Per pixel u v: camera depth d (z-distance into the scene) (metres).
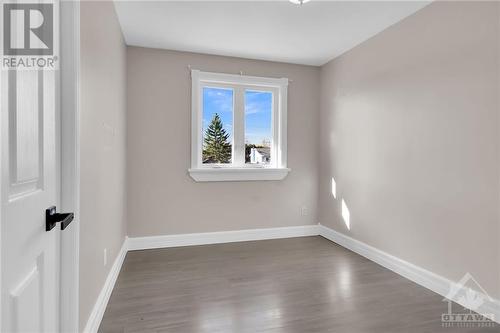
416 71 2.47
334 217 3.64
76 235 1.27
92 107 1.63
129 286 2.35
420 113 2.44
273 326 1.81
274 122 3.81
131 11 2.48
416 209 2.48
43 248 0.97
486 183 1.95
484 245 1.96
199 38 3.04
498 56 1.87
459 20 2.11
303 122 3.87
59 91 1.22
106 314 1.93
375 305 2.08
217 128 3.61
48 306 1.03
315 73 3.91
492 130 1.91
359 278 2.54
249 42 3.14
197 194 3.48
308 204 3.92
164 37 3.02
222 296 2.20
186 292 2.26
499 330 1.79
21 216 0.80
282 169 3.72
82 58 1.42
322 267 2.79
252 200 3.68
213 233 3.54
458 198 2.13
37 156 0.92
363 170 3.12
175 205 3.41
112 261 2.32
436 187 2.30
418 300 2.16
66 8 1.24
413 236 2.51
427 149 2.37
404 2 2.33
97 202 1.78
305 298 2.18
